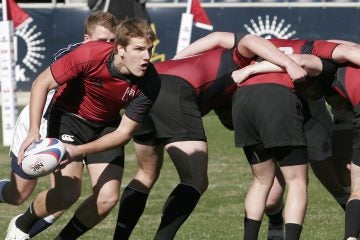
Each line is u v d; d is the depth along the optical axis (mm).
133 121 16812
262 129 17234
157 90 16797
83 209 17828
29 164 16219
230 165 31297
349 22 47406
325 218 23312
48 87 16672
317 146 18672
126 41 15883
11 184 18250
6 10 34906
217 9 47469
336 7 47375
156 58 47188
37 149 16234
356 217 17156
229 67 18234
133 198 19016
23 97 47500
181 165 17938
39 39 47875
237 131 17859
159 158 19016
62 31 47844
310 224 22625
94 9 38062
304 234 21531
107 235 21516
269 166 17891
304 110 18438
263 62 17562
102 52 16469
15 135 18281
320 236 21312
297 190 17297
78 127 17797
